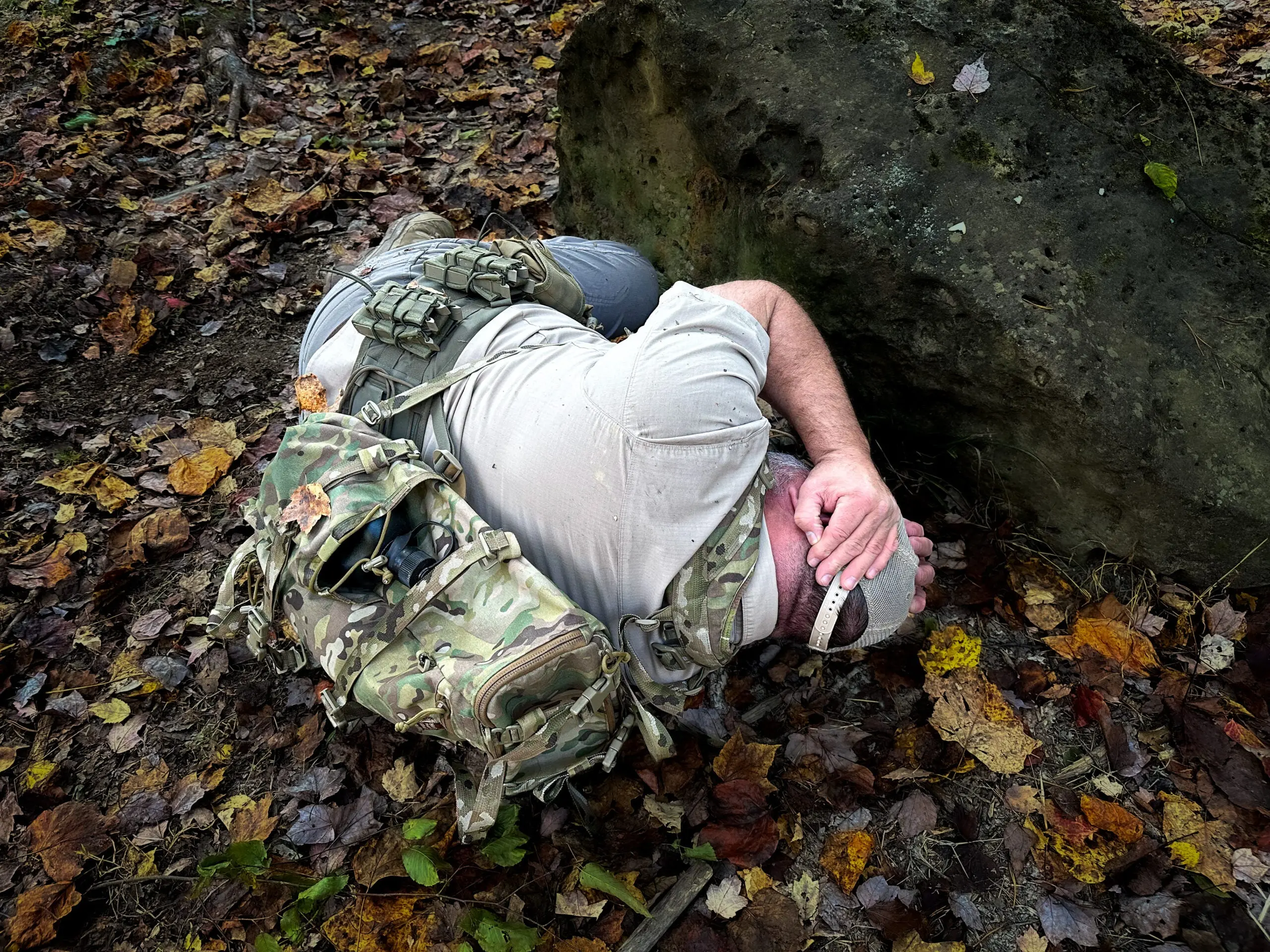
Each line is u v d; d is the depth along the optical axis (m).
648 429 1.44
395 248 2.26
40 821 1.85
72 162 3.96
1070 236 1.97
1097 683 1.93
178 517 2.49
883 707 1.95
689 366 1.48
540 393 1.54
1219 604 2.00
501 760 1.46
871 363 2.19
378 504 1.48
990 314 1.92
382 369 1.67
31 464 2.68
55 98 4.44
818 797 1.81
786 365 1.83
